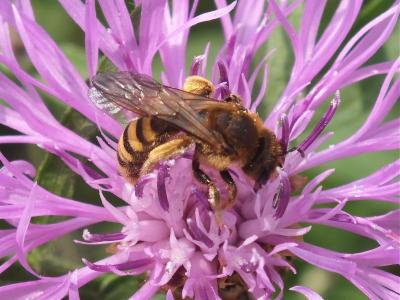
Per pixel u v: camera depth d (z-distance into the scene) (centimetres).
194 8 8
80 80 8
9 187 7
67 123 8
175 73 8
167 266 7
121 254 7
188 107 7
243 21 8
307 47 8
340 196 8
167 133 7
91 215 7
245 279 7
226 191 7
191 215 7
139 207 7
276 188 7
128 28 8
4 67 8
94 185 7
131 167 7
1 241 7
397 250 7
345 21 8
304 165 8
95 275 7
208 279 7
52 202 7
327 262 7
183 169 7
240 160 7
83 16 8
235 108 7
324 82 8
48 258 8
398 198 8
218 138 7
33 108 8
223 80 8
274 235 8
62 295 7
